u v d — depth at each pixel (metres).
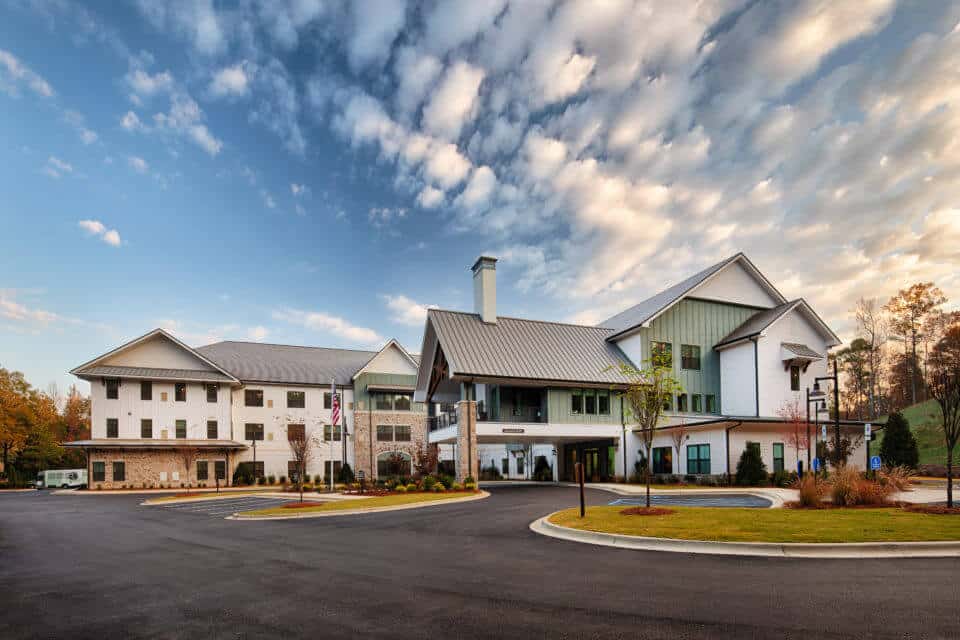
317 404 47.97
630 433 32.91
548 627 6.01
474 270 35.34
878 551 9.42
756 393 33.78
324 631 6.08
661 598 7.00
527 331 34.31
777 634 5.60
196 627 6.36
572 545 11.30
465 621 6.30
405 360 51.31
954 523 11.32
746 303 38.00
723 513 13.82
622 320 38.38
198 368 44.53
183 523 18.31
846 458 27.36
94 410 41.12
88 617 6.89
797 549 9.61
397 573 9.02
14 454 55.50
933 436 40.94
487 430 29.89
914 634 5.53
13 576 9.65
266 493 33.78
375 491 29.12
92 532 16.34
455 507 20.33
